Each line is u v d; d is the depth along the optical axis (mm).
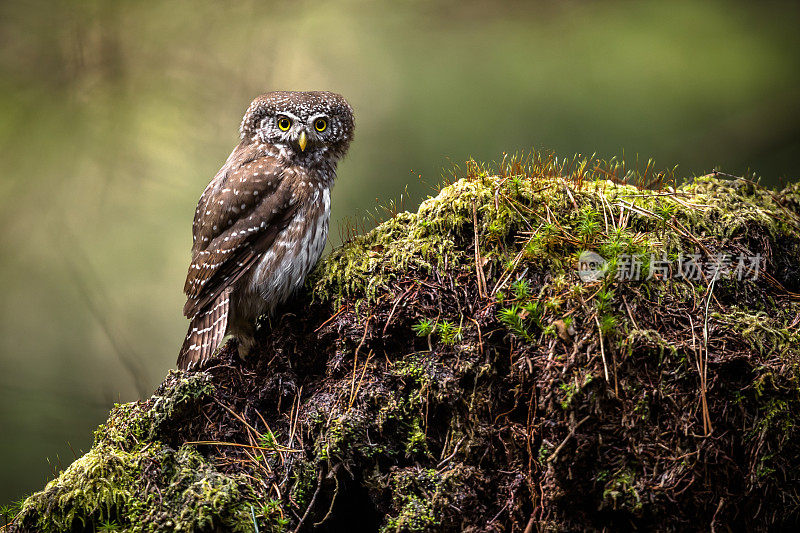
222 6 16703
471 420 5977
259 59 16812
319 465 6043
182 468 6062
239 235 7094
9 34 15750
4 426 15812
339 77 17734
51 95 15945
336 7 16922
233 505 5867
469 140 16969
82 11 15883
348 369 6375
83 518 5926
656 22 17094
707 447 5574
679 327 5949
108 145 16094
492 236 6430
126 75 16203
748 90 16094
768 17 16578
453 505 5812
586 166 7414
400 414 6105
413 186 17094
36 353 16797
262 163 7438
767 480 5582
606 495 5492
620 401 5625
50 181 16141
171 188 16766
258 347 6945
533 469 5809
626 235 6340
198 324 7031
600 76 16625
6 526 6070
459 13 17516
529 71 17047
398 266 6520
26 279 16688
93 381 16766
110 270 16938
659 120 16375
